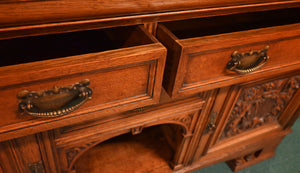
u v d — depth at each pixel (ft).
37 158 1.94
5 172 1.86
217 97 2.51
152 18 1.49
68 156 2.13
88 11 1.19
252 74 1.90
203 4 1.50
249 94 2.82
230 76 1.80
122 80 1.37
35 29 1.18
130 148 3.42
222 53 1.59
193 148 3.06
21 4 1.03
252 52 1.68
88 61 1.18
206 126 2.80
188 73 1.58
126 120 2.15
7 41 1.92
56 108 1.30
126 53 1.27
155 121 2.34
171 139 3.39
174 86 1.60
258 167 4.03
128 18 1.35
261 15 2.58
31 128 1.34
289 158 4.23
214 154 3.39
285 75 2.83
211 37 1.50
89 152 3.28
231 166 3.90
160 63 1.39
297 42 1.88
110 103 1.46
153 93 1.55
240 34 1.57
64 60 1.17
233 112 2.95
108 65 1.24
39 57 1.81
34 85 1.15
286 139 4.57
